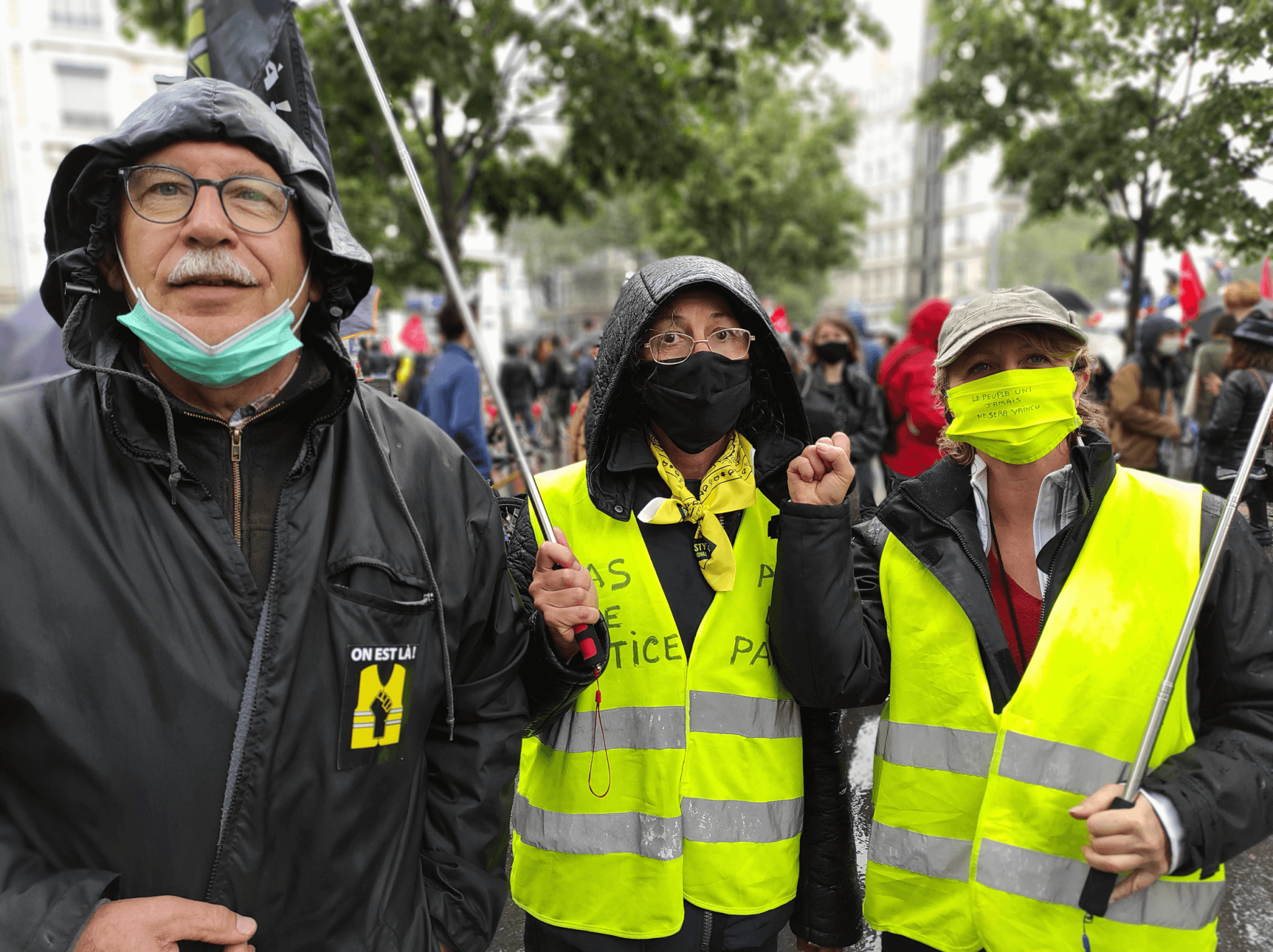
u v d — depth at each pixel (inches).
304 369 55.4
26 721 46.0
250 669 49.6
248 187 50.3
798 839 71.7
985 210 2247.8
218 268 49.1
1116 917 58.0
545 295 2192.4
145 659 47.6
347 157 360.5
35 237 1097.4
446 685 56.6
